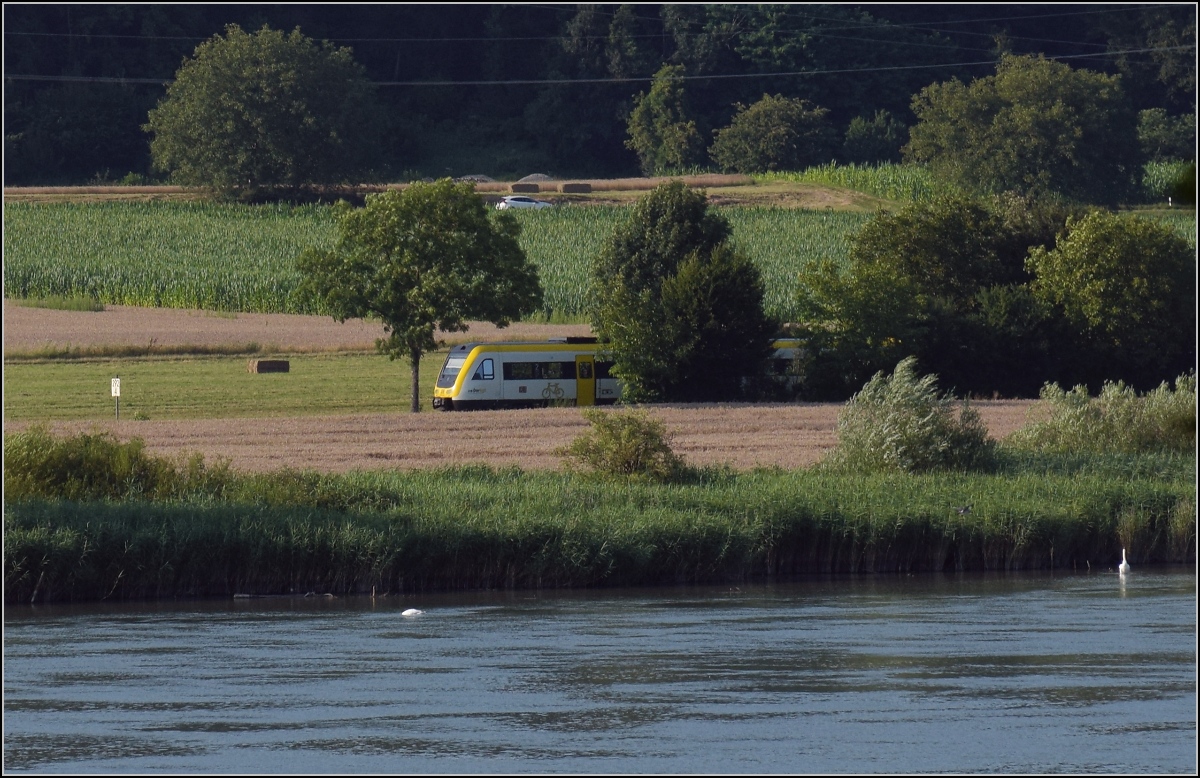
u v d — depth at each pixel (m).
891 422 173.00
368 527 132.25
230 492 145.25
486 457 193.88
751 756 76.75
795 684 93.94
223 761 76.00
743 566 141.00
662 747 78.75
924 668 98.88
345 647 105.94
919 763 75.62
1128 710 87.06
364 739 80.25
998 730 82.25
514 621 117.00
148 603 125.25
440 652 104.25
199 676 96.19
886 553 146.38
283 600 127.25
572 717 85.06
